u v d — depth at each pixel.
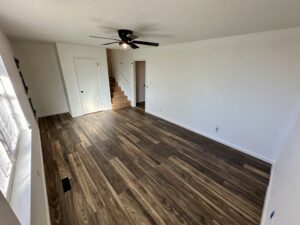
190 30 2.42
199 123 3.74
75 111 4.79
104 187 2.06
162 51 4.17
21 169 1.40
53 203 1.81
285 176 1.53
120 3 1.49
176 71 3.94
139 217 1.67
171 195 1.96
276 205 1.38
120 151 2.94
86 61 4.61
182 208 1.78
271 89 2.42
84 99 4.91
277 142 2.51
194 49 3.39
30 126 2.21
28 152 1.67
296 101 2.21
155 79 4.66
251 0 1.35
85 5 1.56
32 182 1.30
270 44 2.31
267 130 2.59
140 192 1.99
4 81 1.89
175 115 4.34
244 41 2.58
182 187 2.09
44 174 2.23
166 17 1.85
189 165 2.56
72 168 2.43
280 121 2.41
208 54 3.16
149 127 4.13
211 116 3.42
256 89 2.59
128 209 1.76
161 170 2.42
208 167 2.52
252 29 2.23
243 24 2.02
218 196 1.96
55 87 4.87
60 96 5.04
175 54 3.85
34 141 2.16
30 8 1.64
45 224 1.42
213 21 1.96
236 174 2.37
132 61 5.41
